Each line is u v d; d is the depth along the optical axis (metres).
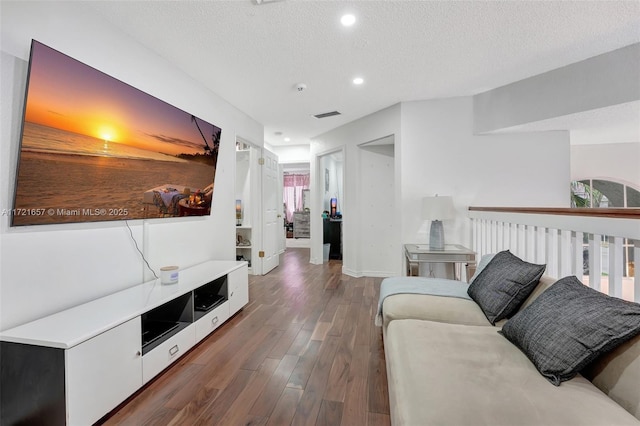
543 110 2.89
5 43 1.47
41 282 1.61
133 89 2.09
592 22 2.05
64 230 1.73
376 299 3.42
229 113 3.60
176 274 2.28
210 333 2.44
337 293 3.66
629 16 1.98
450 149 3.58
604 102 2.50
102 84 1.86
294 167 8.52
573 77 2.67
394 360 1.31
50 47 1.58
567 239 1.83
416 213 3.68
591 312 1.10
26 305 1.54
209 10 1.92
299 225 8.59
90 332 1.41
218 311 2.53
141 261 2.29
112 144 1.95
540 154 3.40
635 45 2.34
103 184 1.91
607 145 4.69
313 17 2.00
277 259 5.37
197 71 2.77
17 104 1.52
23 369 1.36
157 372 1.82
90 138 1.81
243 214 4.87
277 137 5.51
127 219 2.11
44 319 1.57
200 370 1.94
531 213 2.11
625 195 4.64
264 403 1.62
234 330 2.56
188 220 2.83
